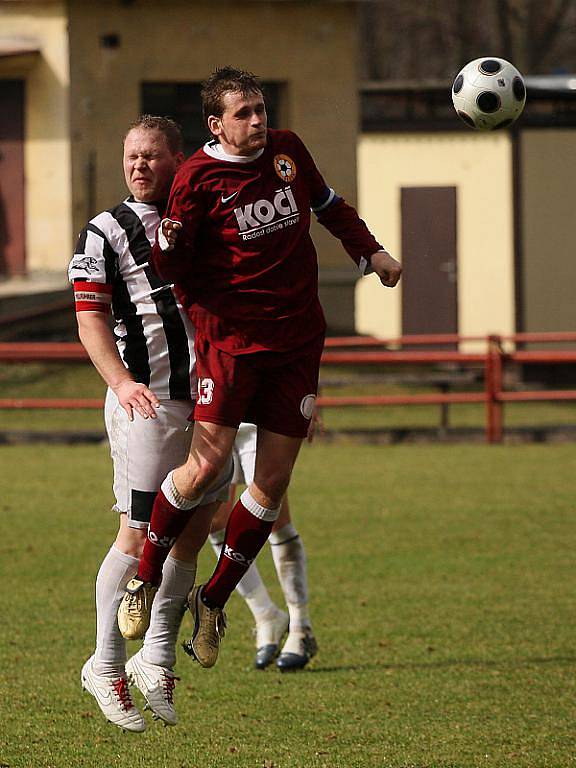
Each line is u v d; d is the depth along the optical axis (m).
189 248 17.00
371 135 83.81
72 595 29.41
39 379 68.12
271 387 17.66
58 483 45.56
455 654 24.77
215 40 80.44
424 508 40.84
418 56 146.62
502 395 55.59
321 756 19.08
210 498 18.64
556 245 80.25
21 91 78.69
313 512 40.19
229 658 24.91
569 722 20.64
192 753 19.30
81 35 77.81
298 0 81.12
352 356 55.25
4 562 32.91
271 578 31.81
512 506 41.16
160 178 18.34
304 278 17.58
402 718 20.94
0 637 25.81
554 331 80.44
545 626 26.77
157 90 80.56
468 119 18.95
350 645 25.50
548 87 77.75
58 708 21.45
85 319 17.97
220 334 17.38
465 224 83.25
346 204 18.41
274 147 17.39
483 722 20.69
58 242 78.75
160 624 18.59
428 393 71.25
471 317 83.69
